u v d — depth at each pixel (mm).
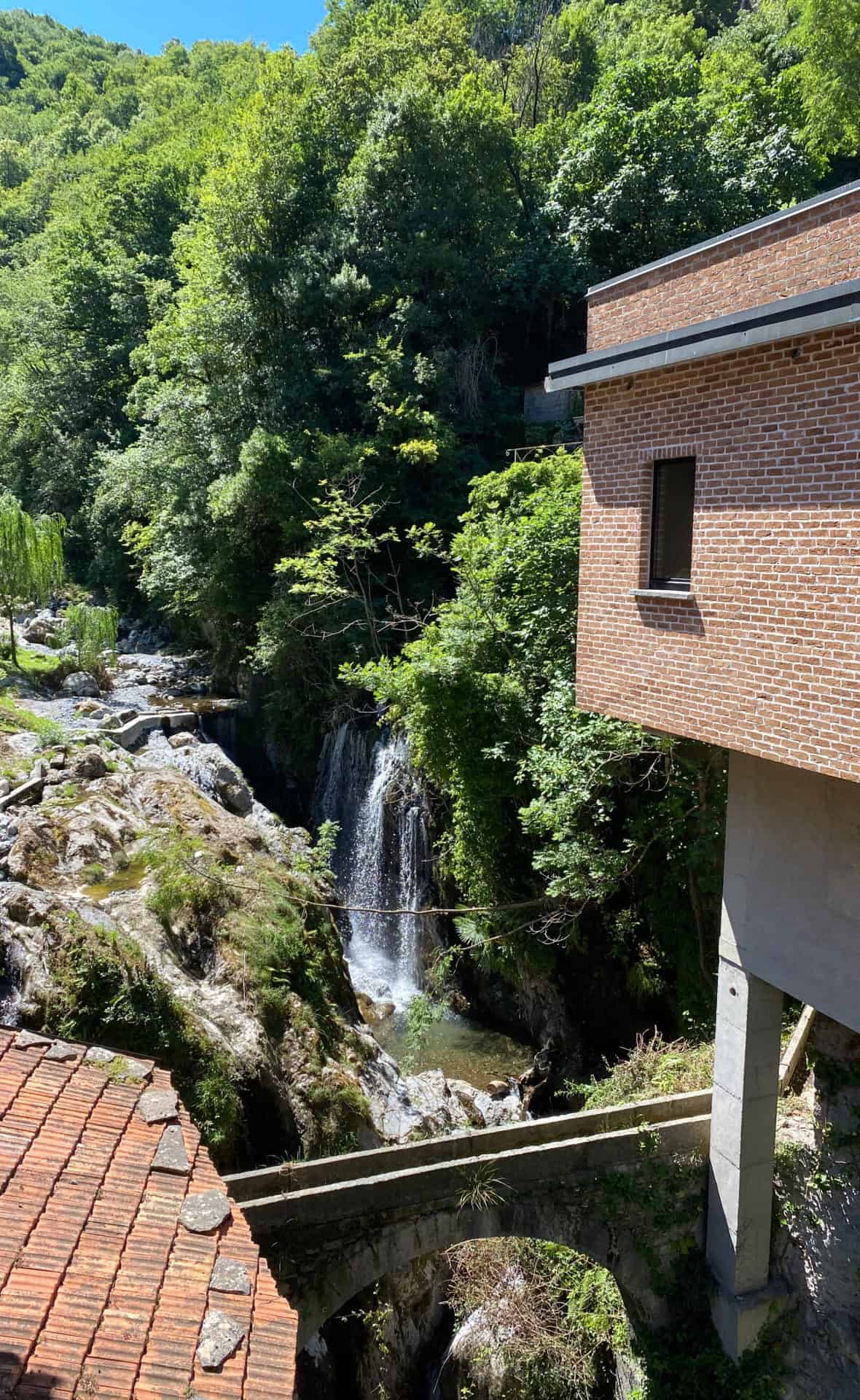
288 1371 4789
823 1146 10125
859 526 6723
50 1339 4551
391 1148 9320
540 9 47750
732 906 9656
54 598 42719
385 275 31953
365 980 21219
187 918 13641
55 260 52125
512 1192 9234
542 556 17219
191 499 31469
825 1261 9773
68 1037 10164
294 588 25266
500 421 32188
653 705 9289
